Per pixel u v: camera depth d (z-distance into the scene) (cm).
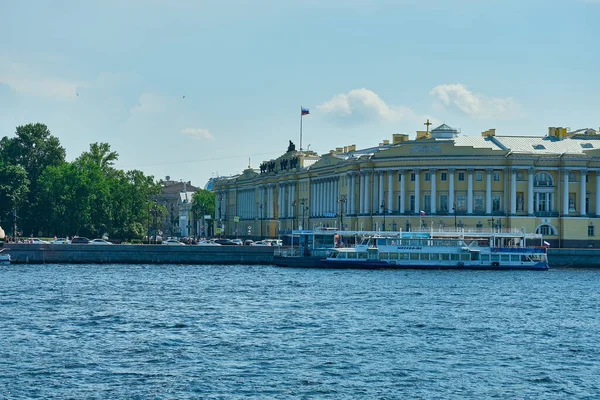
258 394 10650
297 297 19400
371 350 13100
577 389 11112
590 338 14525
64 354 12594
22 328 14750
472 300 19250
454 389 10994
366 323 15575
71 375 11388
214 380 11225
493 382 11362
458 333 14712
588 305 18762
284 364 12106
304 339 13900
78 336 14062
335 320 15888
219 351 12912
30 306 17538
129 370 11694
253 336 14162
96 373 11512
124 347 13175
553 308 18175
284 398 10512
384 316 16475
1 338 13750
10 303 17975
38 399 10344
